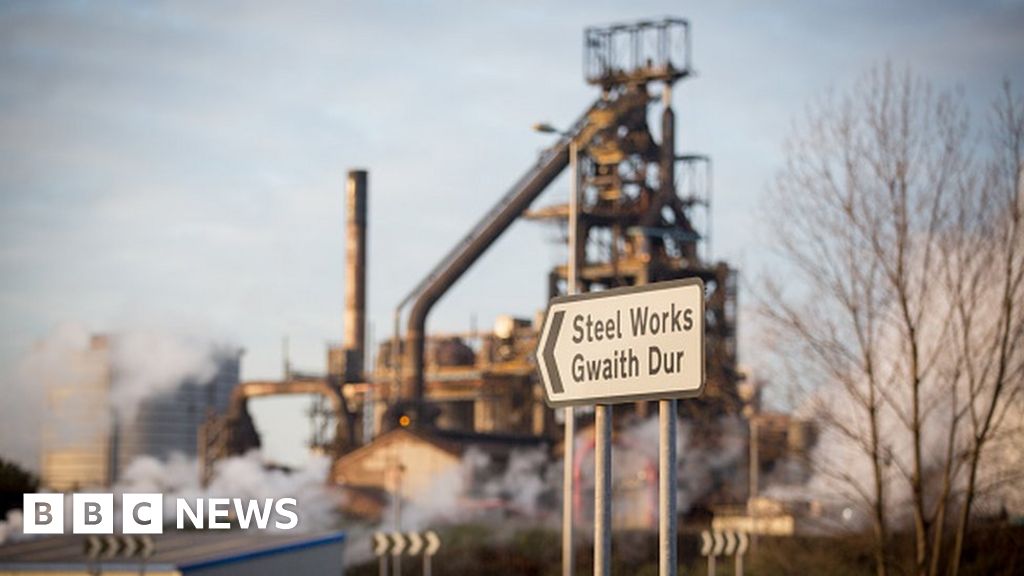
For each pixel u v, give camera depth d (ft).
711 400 626.23
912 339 222.69
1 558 353.10
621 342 90.99
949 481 229.25
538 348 94.48
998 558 299.79
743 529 476.95
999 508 302.04
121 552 334.85
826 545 376.07
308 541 386.93
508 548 551.18
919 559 229.04
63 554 357.82
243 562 357.41
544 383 94.32
